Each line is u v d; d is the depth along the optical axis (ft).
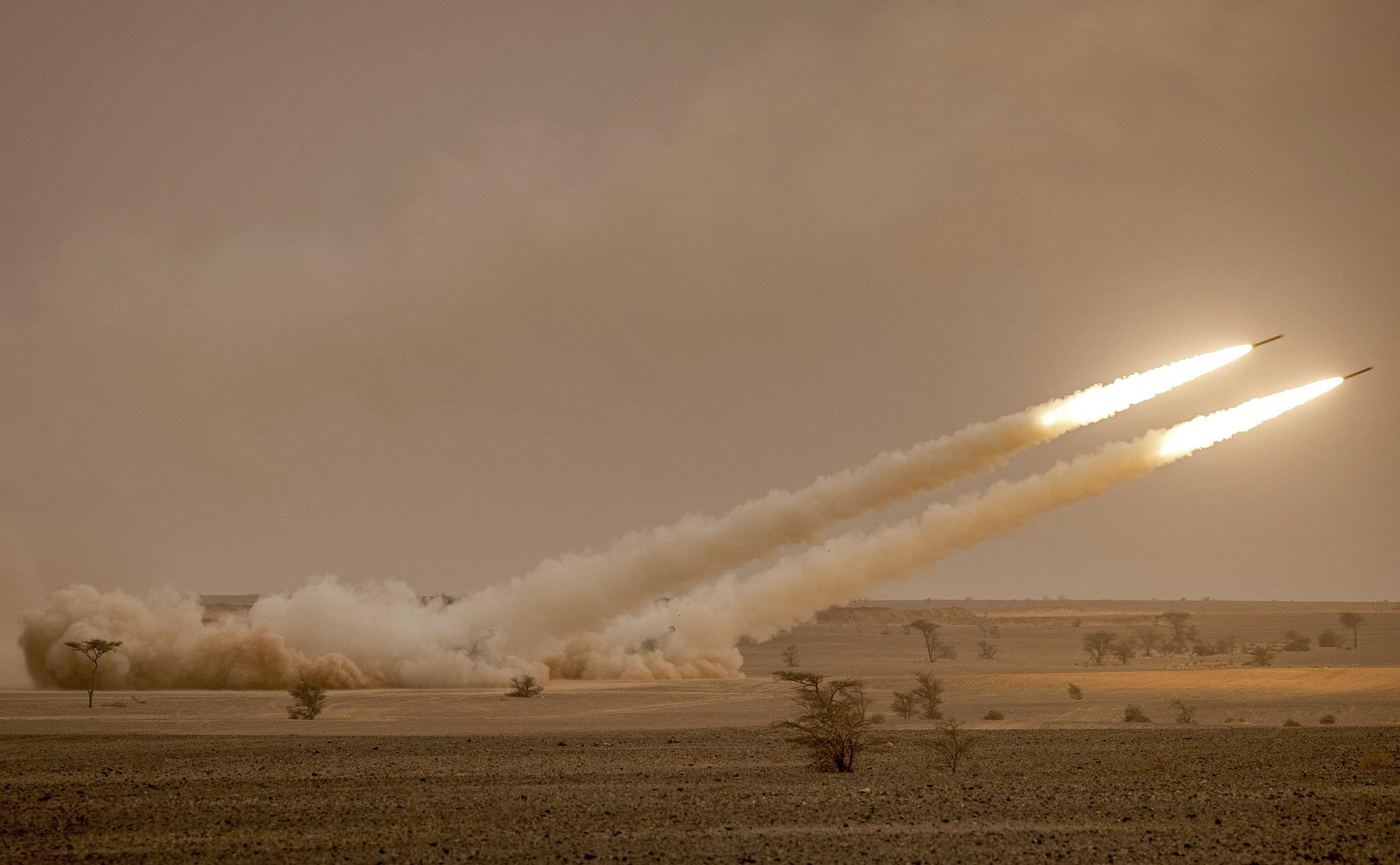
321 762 168.35
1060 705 279.69
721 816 115.96
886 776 150.51
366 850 98.58
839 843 101.04
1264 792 130.52
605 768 161.27
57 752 180.86
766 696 311.47
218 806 124.16
